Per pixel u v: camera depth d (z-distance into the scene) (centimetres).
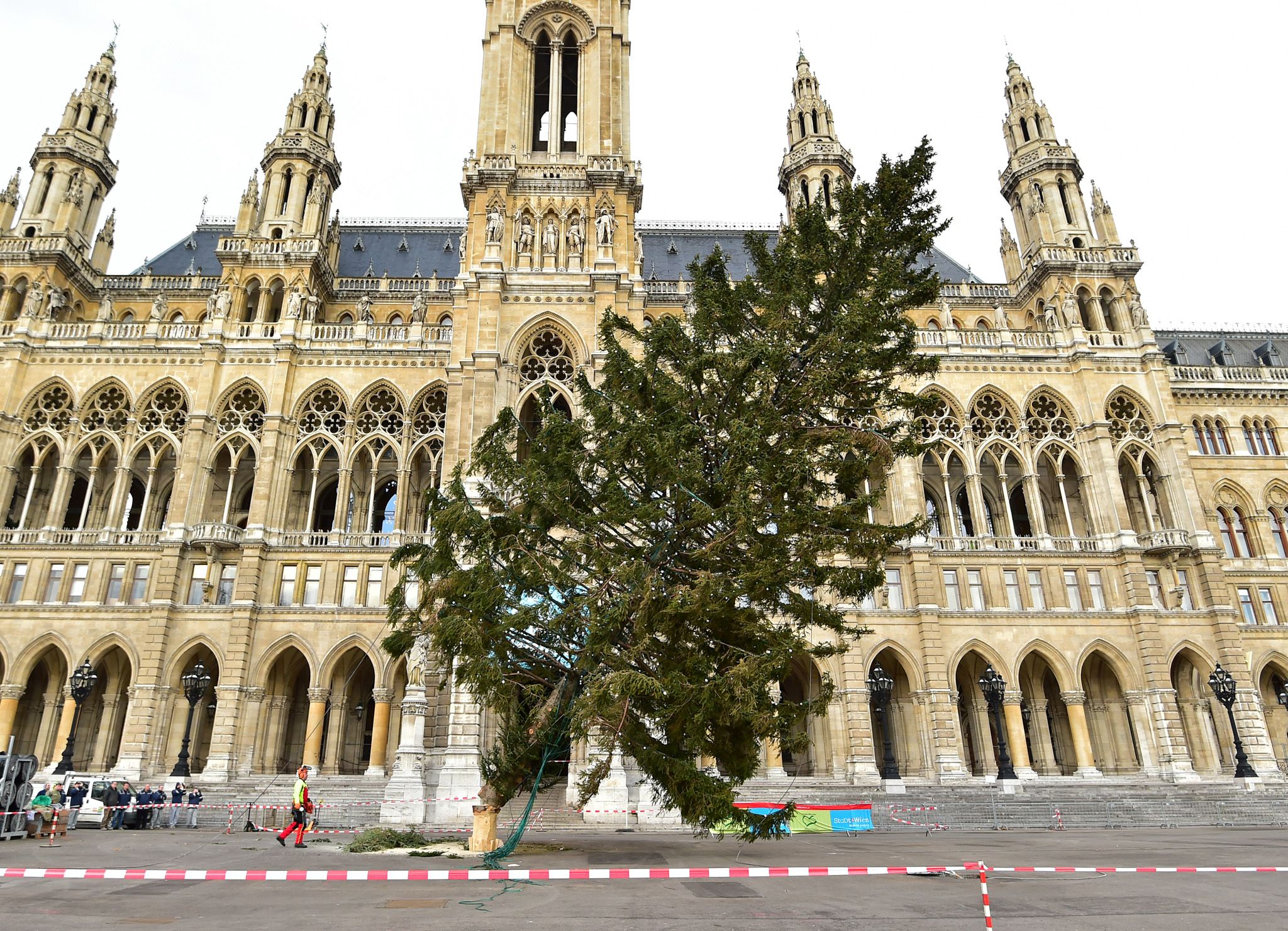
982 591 4769
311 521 4781
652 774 1880
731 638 1989
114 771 4038
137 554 4581
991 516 5669
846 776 4266
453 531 2031
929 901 1345
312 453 4906
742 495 1902
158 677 4272
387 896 1420
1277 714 5231
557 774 2184
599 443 2169
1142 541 4978
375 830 2362
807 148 6181
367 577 4584
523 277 4653
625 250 4797
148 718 4175
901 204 2506
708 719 1830
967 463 5025
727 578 1880
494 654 1956
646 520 1944
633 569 1909
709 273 2609
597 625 1845
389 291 5900
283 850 2214
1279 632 5097
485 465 2222
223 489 5138
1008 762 3891
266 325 5138
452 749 3531
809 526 2028
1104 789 4091
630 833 2859
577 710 1747
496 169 4850
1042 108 6256
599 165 4909
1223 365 6084
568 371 4591
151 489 4853
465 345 4534
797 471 2030
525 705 2134
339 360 5041
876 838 2770
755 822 1848
